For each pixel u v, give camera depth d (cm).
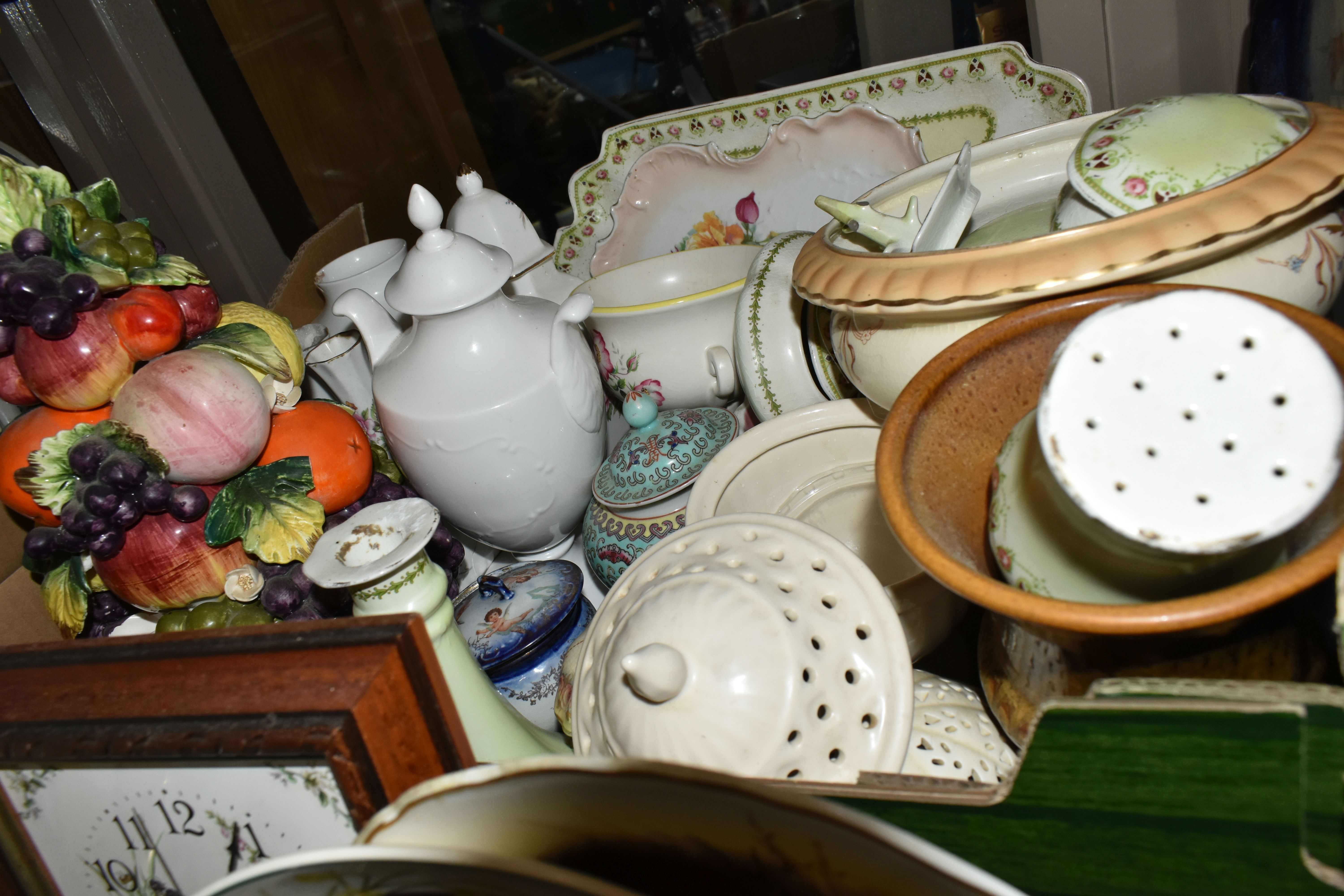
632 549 66
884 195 62
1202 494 29
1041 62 81
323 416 64
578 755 28
